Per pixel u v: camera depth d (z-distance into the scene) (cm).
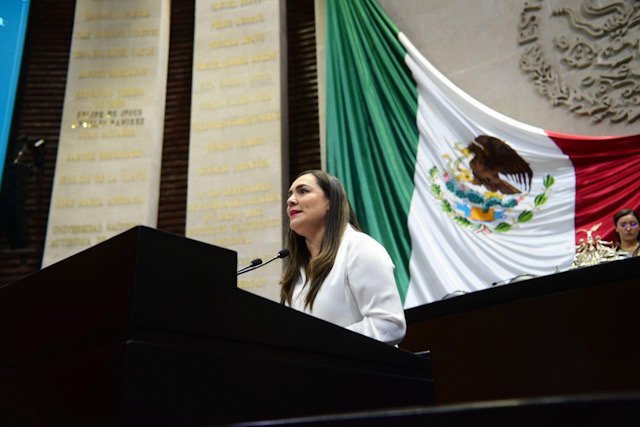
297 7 704
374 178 565
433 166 552
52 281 113
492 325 220
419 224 535
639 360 183
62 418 100
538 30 561
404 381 147
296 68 677
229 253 113
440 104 566
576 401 64
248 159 610
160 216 639
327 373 126
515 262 497
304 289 188
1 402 117
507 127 537
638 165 481
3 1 659
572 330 199
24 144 578
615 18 527
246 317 112
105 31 685
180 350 100
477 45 584
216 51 660
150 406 93
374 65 603
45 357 110
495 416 68
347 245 182
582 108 524
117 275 100
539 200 507
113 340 98
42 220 632
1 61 636
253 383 110
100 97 658
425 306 241
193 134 629
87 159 635
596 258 397
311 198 196
